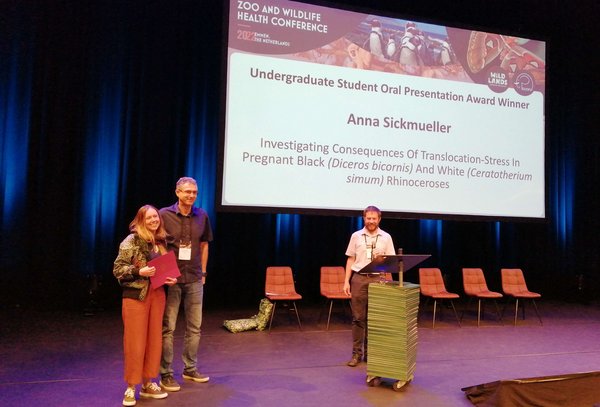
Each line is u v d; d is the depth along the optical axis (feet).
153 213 9.50
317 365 12.24
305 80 18.17
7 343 13.41
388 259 10.25
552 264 25.54
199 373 10.96
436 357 13.28
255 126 17.56
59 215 19.53
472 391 9.93
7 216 18.88
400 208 18.80
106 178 20.08
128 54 20.54
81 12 19.90
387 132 18.86
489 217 19.89
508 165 20.34
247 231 22.06
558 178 25.32
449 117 19.71
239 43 17.58
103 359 12.16
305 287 22.71
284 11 18.13
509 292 18.93
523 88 20.89
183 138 21.25
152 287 9.07
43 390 9.83
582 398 9.72
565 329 17.29
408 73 19.33
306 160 17.95
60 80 19.60
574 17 24.14
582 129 25.76
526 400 9.44
